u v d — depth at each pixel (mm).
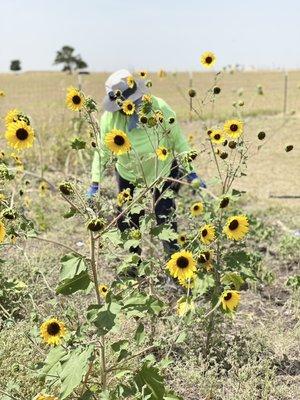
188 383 4109
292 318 5184
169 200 5223
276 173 11242
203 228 3506
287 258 6559
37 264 5602
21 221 3045
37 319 3734
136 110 4902
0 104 19234
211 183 4148
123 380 3668
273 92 28453
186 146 5188
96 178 5023
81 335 3143
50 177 9375
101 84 31031
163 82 34062
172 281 5145
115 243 2979
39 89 30500
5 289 4496
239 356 4410
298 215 8367
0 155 5031
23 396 3529
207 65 4598
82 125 11047
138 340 3287
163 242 5082
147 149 5070
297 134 15297
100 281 5223
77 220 7359
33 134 2896
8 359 3902
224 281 4156
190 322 3574
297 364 4449
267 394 4000
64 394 2896
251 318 5023
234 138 4316
